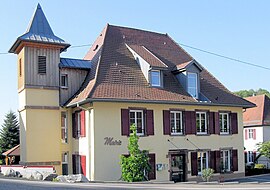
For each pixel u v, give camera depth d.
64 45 27.08
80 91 26.27
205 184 17.78
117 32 30.52
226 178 28.83
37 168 21.67
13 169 23.69
